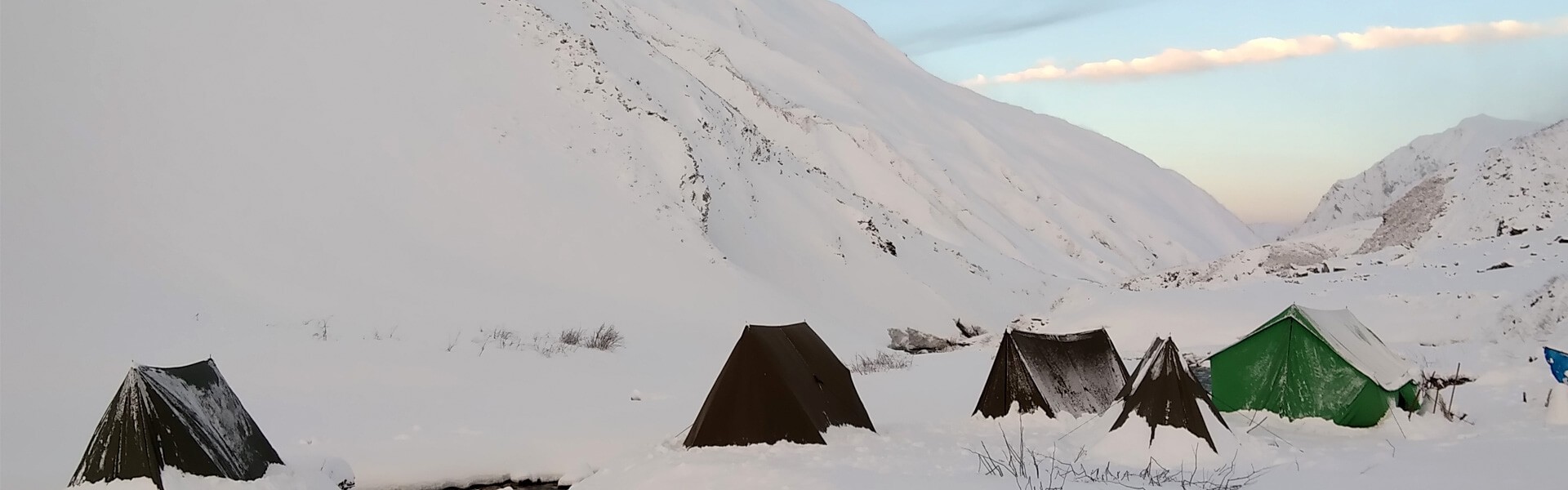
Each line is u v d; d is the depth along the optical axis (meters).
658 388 18.17
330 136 36.94
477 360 18.70
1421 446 10.21
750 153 54.19
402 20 43.94
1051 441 11.22
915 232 58.00
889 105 128.12
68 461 11.44
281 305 25.80
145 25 39.44
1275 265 41.38
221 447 8.61
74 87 34.78
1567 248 30.52
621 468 10.77
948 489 8.64
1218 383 12.89
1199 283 41.12
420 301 28.45
